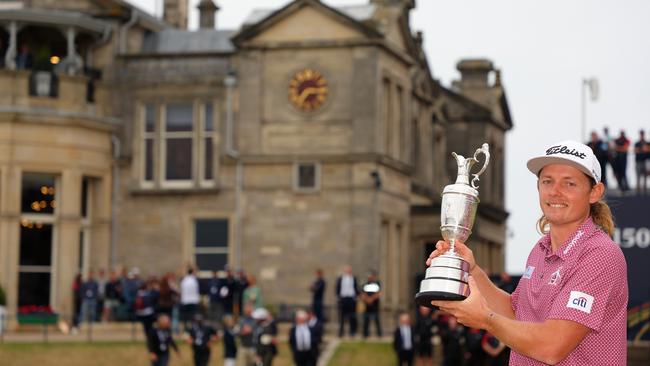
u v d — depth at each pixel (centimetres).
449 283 862
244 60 6094
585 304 867
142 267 6081
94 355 4834
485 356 3762
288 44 6047
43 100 5756
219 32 6419
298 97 6038
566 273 886
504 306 977
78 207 5806
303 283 5966
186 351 4962
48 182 5828
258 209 6038
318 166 5991
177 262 6053
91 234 6009
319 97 6025
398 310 6116
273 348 4434
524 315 916
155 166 6103
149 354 4409
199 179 6094
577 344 869
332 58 6025
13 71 5722
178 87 6119
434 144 7319
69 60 5872
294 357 4269
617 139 3953
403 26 6256
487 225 7362
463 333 4038
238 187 6056
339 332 5269
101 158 5966
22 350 4838
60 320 5594
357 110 5978
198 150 6100
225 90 6103
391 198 6128
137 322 5506
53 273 5744
